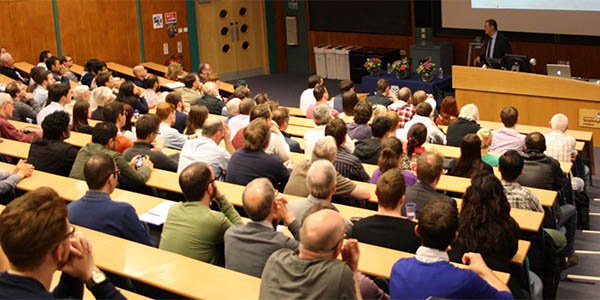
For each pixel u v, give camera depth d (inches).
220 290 127.3
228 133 235.9
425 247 120.6
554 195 195.0
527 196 181.5
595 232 241.9
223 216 149.7
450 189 200.8
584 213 243.8
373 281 141.5
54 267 84.2
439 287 114.8
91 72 422.0
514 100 375.9
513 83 372.5
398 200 150.3
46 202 83.4
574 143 257.4
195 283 129.9
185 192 151.2
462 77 388.2
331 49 572.4
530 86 367.6
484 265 127.0
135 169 204.1
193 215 148.6
